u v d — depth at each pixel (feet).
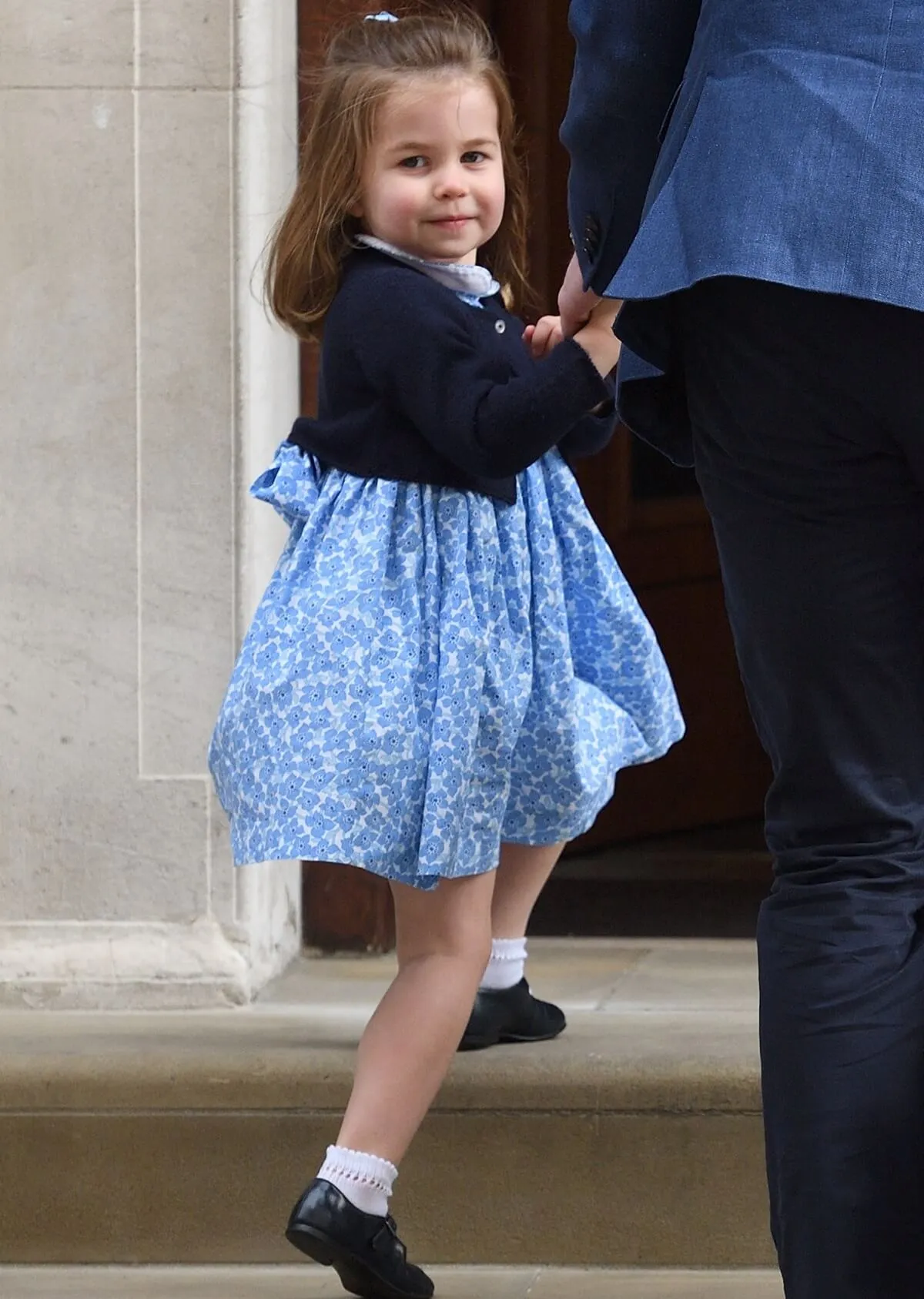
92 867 22.45
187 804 22.38
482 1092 18.75
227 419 22.22
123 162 22.15
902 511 13.24
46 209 22.21
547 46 27.68
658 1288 18.02
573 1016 21.39
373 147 18.03
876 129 12.57
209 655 22.38
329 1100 18.98
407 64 17.97
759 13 13.20
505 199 19.24
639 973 23.97
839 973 12.99
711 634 31.53
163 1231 19.11
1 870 22.53
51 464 22.34
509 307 19.86
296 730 17.11
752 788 32.17
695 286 13.38
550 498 19.25
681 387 14.53
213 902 22.44
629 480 30.14
